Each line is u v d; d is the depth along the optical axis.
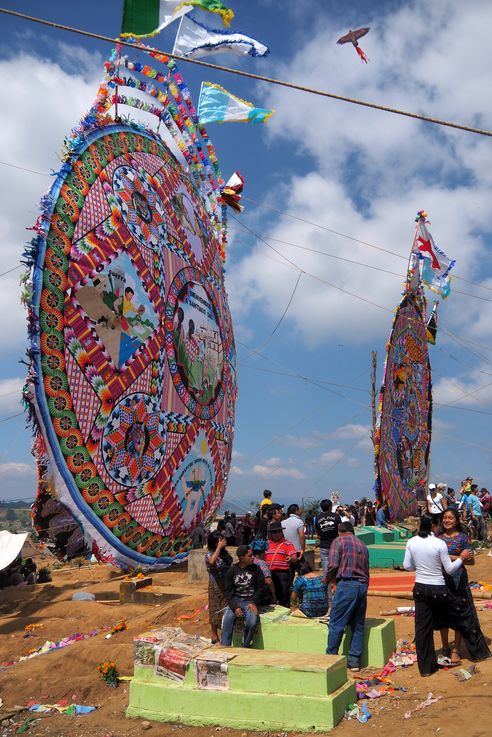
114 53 19.89
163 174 21.58
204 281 23.39
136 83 20.97
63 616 15.16
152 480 18.81
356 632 9.23
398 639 10.57
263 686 7.94
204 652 8.58
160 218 20.72
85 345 16.44
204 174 25.27
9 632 14.12
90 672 10.91
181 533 20.30
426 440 34.09
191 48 16.53
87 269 16.77
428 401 34.62
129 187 19.27
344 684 8.13
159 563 19.02
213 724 8.00
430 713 7.41
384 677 8.85
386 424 29.14
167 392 19.97
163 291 20.19
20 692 10.27
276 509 11.55
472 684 8.06
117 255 17.98
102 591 17.84
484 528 23.86
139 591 15.96
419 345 33.53
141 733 8.03
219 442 23.80
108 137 18.97
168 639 9.01
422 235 32.50
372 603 13.34
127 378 17.89
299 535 12.17
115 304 17.66
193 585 17.28
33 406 14.93
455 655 8.95
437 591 8.65
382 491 28.19
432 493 23.95
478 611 11.87
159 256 20.20
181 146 24.22
